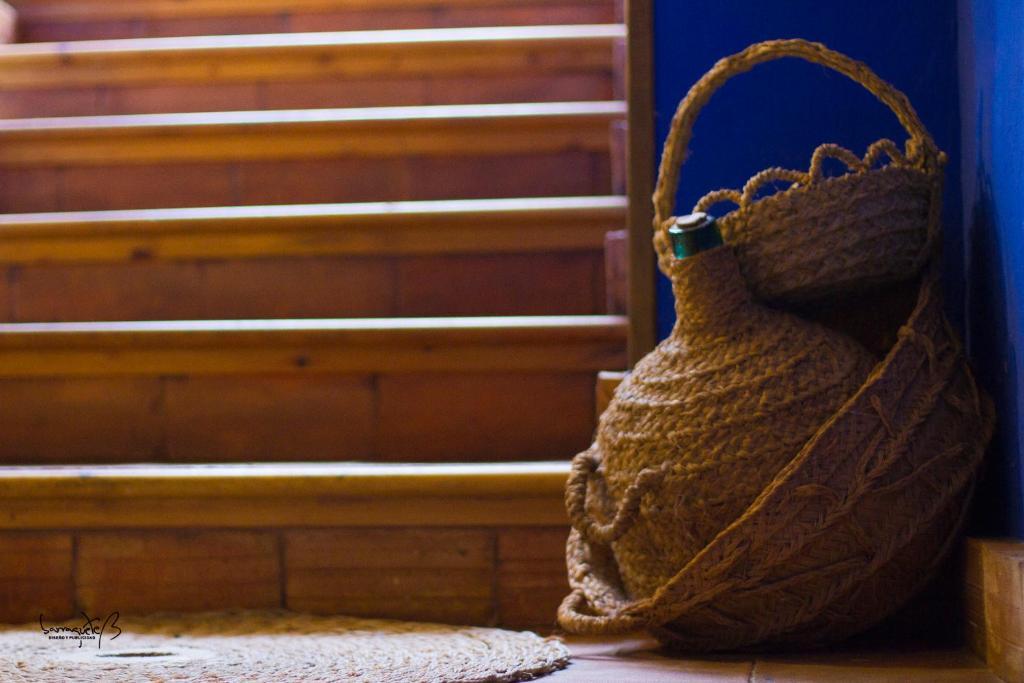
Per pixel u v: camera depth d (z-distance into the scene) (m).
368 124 3.73
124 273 3.55
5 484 3.05
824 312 2.88
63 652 2.81
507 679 2.61
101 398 3.39
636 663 2.70
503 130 3.71
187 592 3.04
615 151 3.61
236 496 3.04
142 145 3.80
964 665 2.63
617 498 2.76
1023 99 2.64
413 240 3.50
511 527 3.01
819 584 2.67
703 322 2.75
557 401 3.33
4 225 3.55
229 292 3.54
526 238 3.49
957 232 2.98
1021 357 2.66
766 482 2.67
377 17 4.25
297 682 2.59
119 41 4.13
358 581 3.02
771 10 3.11
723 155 3.10
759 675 2.59
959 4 2.99
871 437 2.67
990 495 2.78
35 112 4.10
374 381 3.35
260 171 3.79
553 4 4.20
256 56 4.02
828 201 2.75
